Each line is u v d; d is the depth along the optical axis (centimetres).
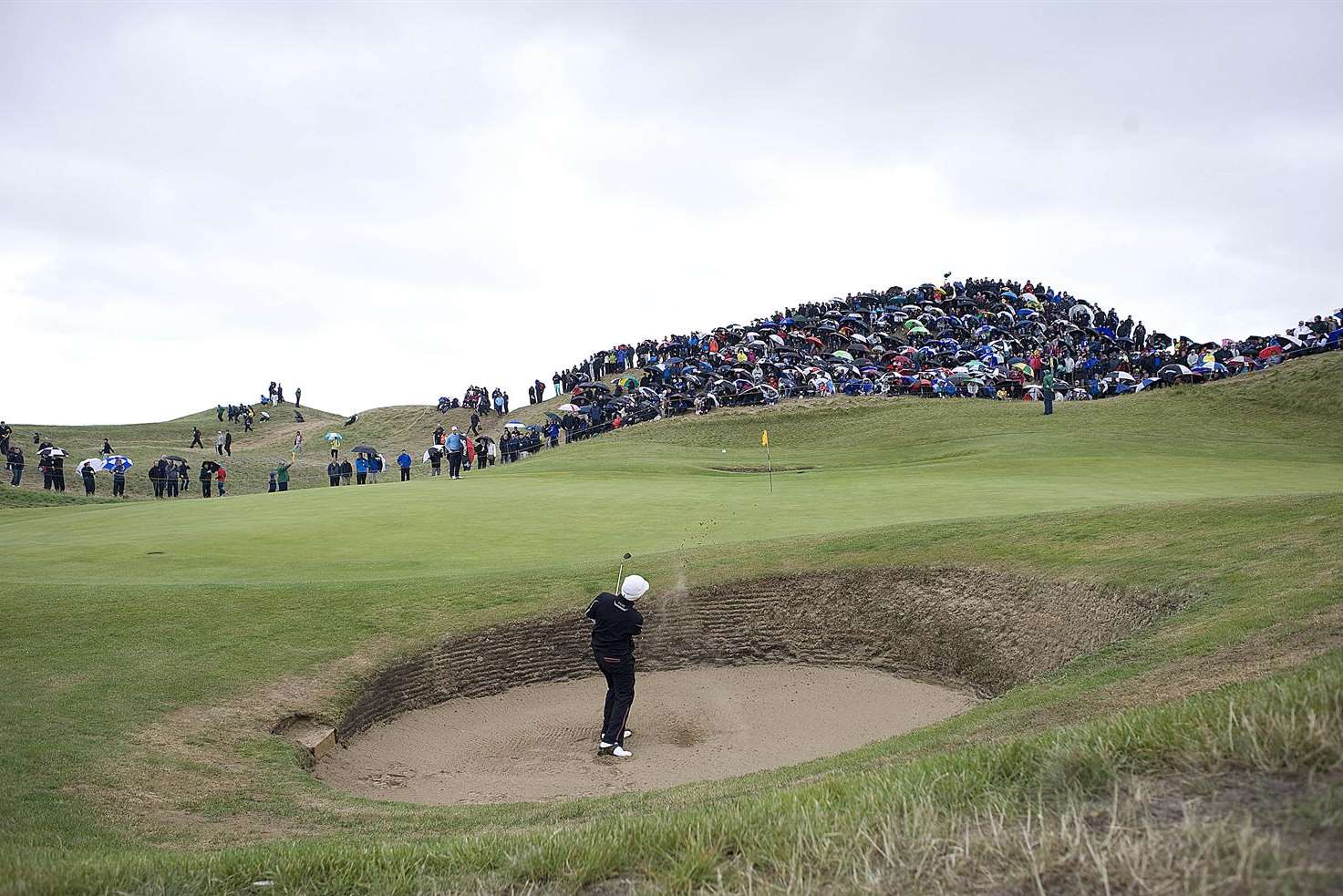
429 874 661
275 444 8100
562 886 612
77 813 898
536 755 1277
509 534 2325
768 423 5550
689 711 1431
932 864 543
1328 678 649
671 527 2370
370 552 2128
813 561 1766
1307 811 507
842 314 7481
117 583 1708
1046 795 612
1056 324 7156
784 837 617
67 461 5953
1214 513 1578
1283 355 5553
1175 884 468
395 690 1416
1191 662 966
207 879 667
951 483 3027
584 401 6550
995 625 1484
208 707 1223
